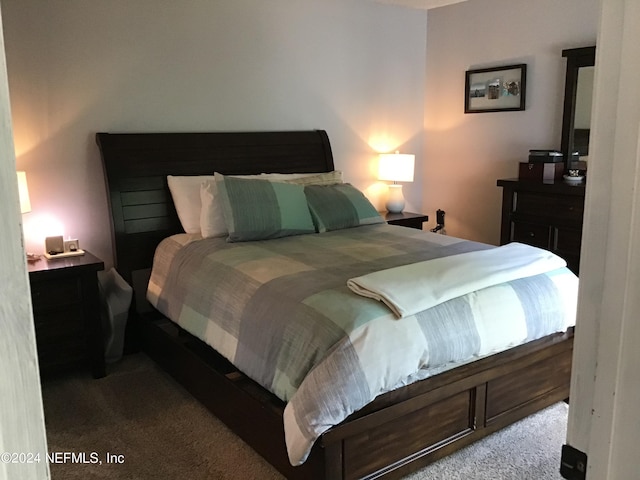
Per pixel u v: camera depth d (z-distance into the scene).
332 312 2.10
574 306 2.61
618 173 0.59
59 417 2.70
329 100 4.43
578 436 0.68
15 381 0.55
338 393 1.90
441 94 4.93
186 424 2.62
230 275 2.69
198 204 3.54
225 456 2.36
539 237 3.91
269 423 2.20
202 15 3.72
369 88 4.67
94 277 3.04
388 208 4.73
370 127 4.73
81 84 3.37
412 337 2.07
